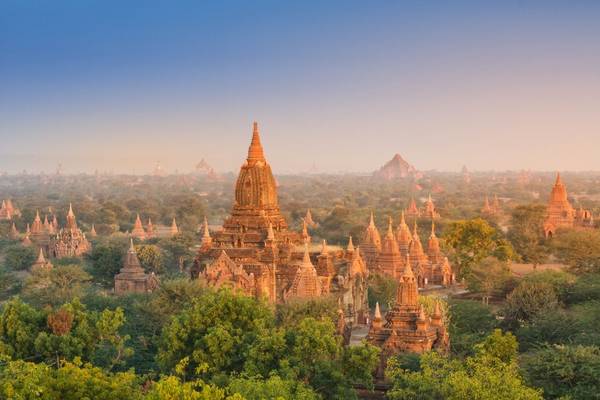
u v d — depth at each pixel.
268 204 135.75
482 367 69.62
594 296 125.69
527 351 100.44
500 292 151.38
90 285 159.62
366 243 177.75
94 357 85.94
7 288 160.25
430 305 103.81
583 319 104.19
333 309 106.25
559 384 76.12
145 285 159.12
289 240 134.38
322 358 75.44
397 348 90.25
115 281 160.75
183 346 82.50
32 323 85.38
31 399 59.16
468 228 172.75
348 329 111.25
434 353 74.56
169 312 102.38
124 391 64.81
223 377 74.00
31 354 82.75
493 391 66.06
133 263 161.88
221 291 88.19
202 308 85.31
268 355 75.75
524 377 77.12
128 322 102.38
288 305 105.62
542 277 131.38
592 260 166.00
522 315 116.56
